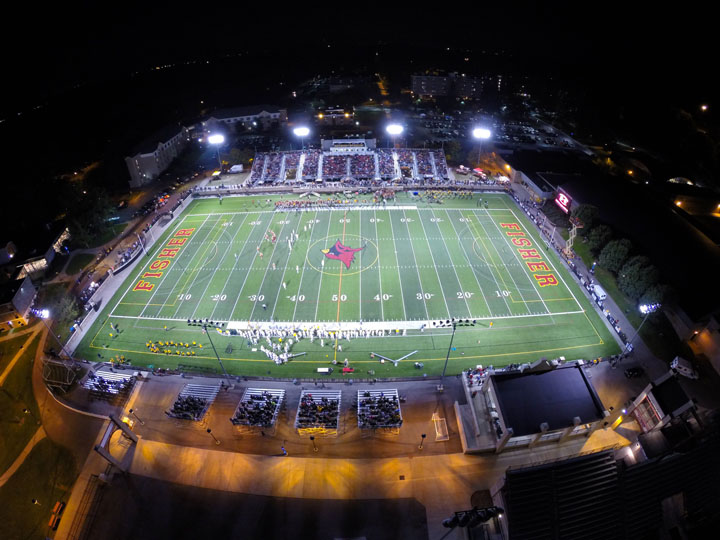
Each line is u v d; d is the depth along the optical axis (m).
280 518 39.12
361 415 47.19
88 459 45.66
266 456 44.50
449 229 88.94
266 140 149.88
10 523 40.81
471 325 62.50
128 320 65.31
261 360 57.12
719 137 132.12
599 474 34.72
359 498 40.50
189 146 147.12
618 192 90.06
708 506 34.28
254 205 100.94
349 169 116.62
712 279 62.47
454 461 43.56
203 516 39.69
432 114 180.38
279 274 74.81
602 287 70.62
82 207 88.06
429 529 37.84
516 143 146.38
